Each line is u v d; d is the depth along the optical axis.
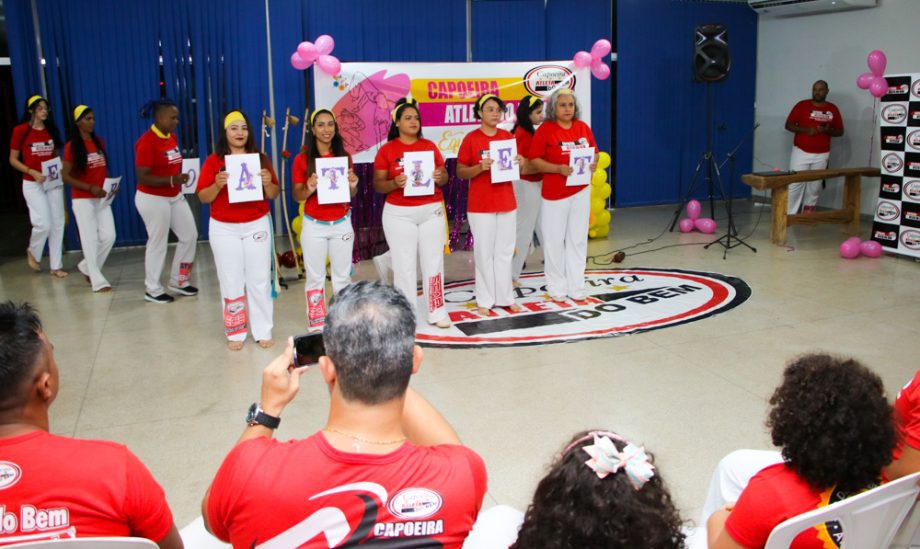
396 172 5.57
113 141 8.79
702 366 4.93
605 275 7.41
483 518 2.41
